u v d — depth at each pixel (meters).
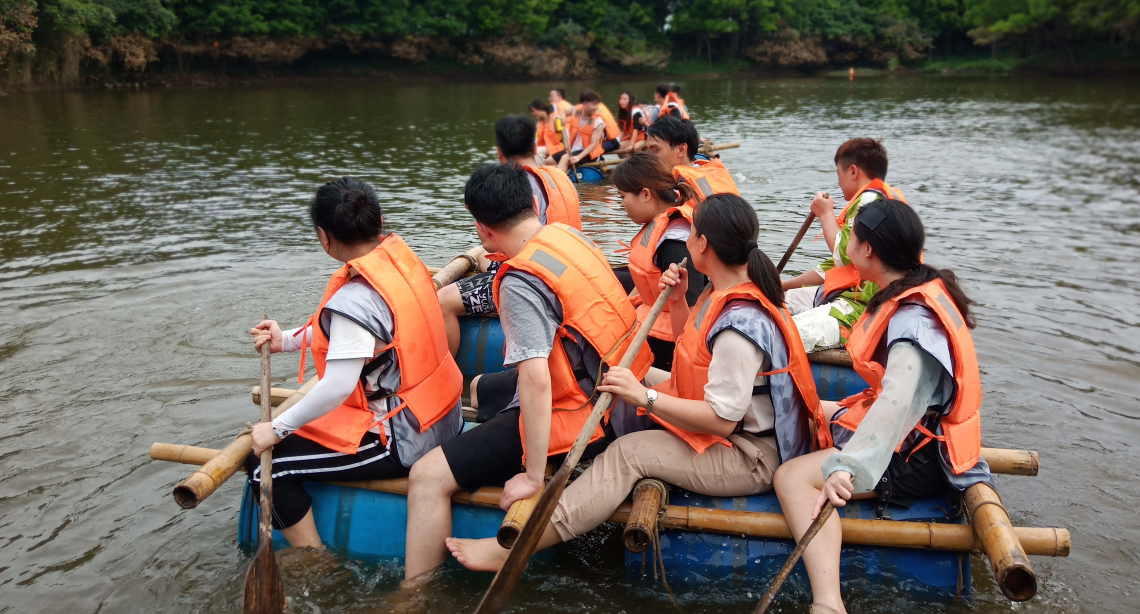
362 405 3.03
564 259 2.91
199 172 11.35
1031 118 20.45
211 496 3.59
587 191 10.36
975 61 47.97
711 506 2.98
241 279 6.45
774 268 2.82
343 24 33.25
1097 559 3.16
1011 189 10.90
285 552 3.09
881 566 2.90
